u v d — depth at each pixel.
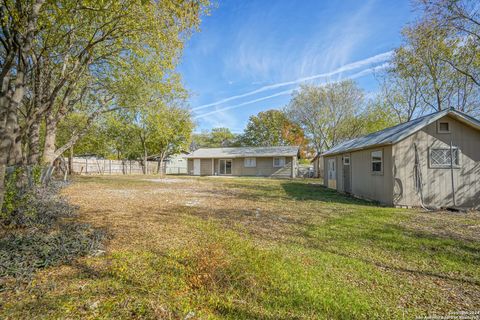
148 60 9.41
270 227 5.28
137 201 8.18
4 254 3.03
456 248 4.09
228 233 4.49
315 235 4.75
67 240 3.75
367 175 9.81
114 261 3.27
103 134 25.06
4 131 3.93
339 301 2.45
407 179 8.04
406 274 3.13
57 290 2.52
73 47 8.69
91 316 2.13
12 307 2.21
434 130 8.09
